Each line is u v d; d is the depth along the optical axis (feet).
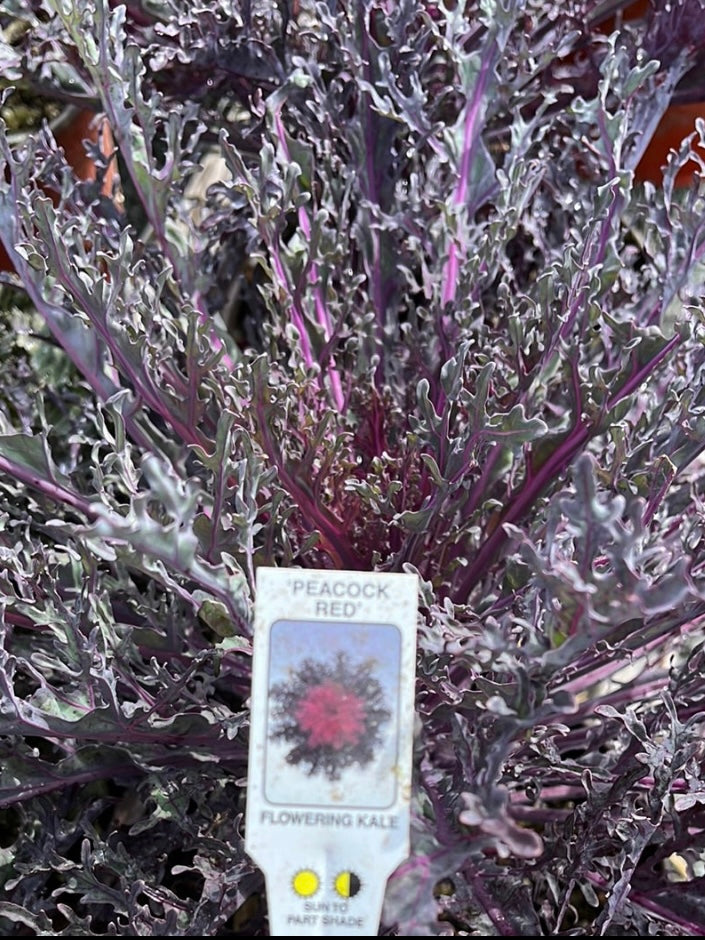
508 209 0.88
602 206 0.79
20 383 1.07
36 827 0.77
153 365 0.80
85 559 0.73
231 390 0.84
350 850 0.56
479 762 0.58
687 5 1.06
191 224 0.97
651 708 0.82
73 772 0.75
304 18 1.15
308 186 0.96
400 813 0.56
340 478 0.86
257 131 1.11
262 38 1.10
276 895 0.56
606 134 0.85
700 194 0.85
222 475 0.68
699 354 0.85
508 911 0.69
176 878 0.85
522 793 0.83
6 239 0.81
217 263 1.10
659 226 0.91
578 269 0.77
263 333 1.03
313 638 0.57
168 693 0.70
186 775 0.74
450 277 0.97
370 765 0.57
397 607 0.58
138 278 0.87
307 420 0.85
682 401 0.77
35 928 0.69
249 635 0.65
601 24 1.30
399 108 1.01
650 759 0.66
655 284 0.92
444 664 0.67
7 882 0.72
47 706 0.73
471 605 0.88
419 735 0.60
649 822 0.65
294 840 0.56
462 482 0.86
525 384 0.81
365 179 1.02
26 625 0.80
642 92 1.04
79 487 0.92
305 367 0.92
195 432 0.81
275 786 0.56
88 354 0.82
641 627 0.72
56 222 0.75
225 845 0.71
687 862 0.79
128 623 0.88
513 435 0.72
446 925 0.55
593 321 0.78
